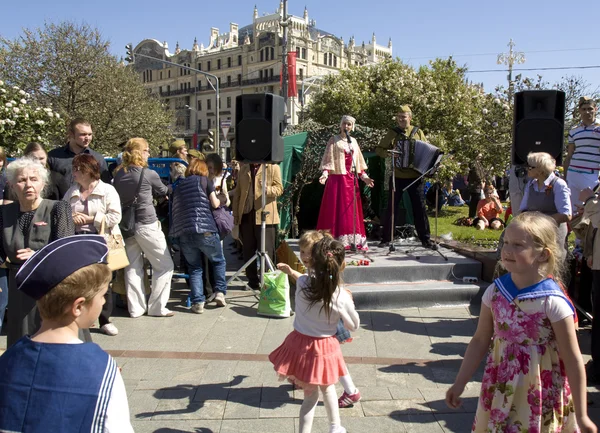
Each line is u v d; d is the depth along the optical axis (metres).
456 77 18.22
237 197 6.77
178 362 4.57
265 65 71.12
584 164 6.34
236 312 6.04
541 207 4.76
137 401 3.82
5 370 1.67
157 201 7.39
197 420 3.55
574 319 2.29
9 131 9.56
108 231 5.08
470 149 14.94
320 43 70.69
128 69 25.00
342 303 3.23
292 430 3.44
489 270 6.38
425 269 6.52
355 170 7.23
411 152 7.15
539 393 2.28
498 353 2.40
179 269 7.92
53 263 1.73
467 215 14.90
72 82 22.23
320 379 3.13
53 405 1.60
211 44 84.88
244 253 6.88
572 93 14.15
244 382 4.15
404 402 3.79
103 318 5.26
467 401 3.79
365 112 19.42
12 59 21.50
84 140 5.55
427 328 5.41
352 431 3.40
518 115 5.61
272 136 6.06
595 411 3.58
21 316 3.41
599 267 3.91
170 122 28.52
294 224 9.26
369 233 9.12
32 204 3.57
